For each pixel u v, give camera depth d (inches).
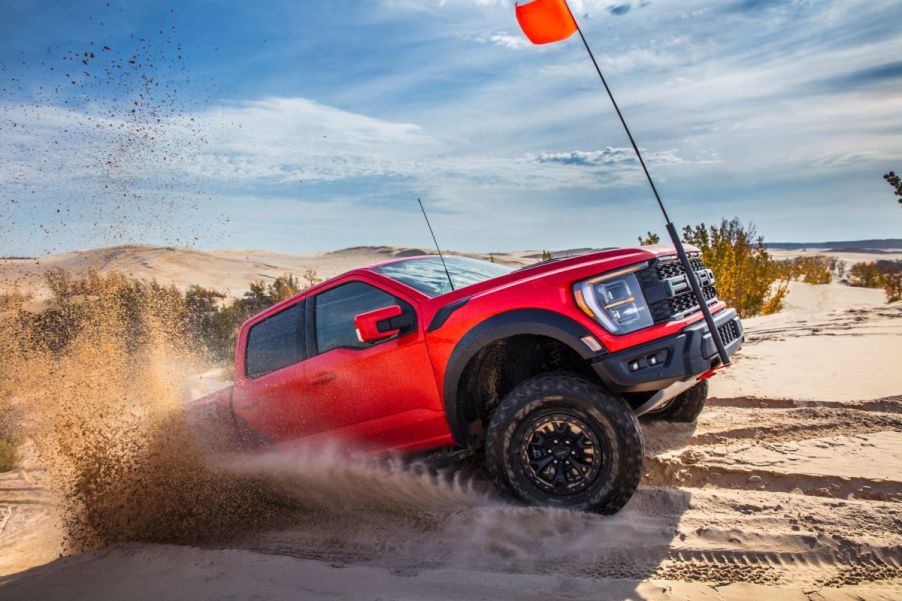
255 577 121.9
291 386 171.3
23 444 383.6
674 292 137.5
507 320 136.9
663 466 160.9
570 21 161.3
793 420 184.9
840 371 239.1
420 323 150.9
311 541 150.4
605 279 134.8
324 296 172.2
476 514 138.4
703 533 118.0
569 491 132.4
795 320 435.5
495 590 104.0
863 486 135.9
